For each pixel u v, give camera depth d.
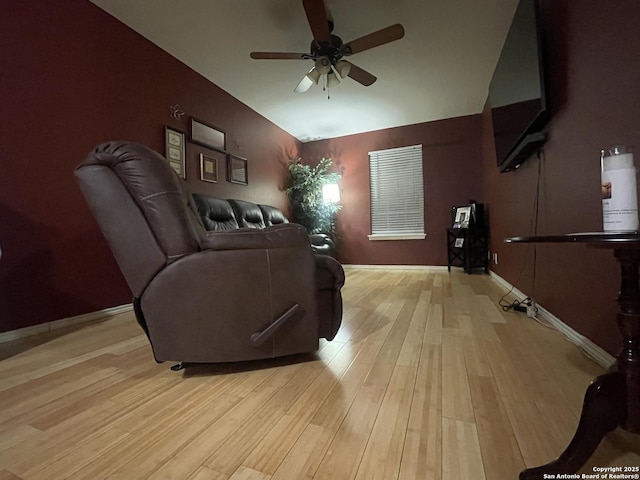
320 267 1.53
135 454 0.84
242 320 1.31
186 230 1.29
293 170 4.97
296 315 1.38
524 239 0.78
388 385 1.18
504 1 2.28
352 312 2.30
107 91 2.38
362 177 5.22
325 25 2.10
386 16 2.42
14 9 1.88
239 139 3.89
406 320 2.05
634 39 1.04
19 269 1.88
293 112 4.31
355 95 3.82
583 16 1.36
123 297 2.46
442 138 4.69
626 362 0.67
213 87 3.45
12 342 1.78
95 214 1.25
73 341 1.78
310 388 1.18
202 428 0.94
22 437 0.92
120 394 1.17
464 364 1.34
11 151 1.86
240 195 3.91
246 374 1.32
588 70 1.33
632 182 0.72
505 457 0.78
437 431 0.89
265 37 2.68
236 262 1.30
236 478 0.74
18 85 1.90
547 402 1.02
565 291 1.65
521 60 1.94
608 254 1.26
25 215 1.92
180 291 1.28
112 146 1.22
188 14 2.39
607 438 0.84
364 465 0.77
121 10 2.36
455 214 4.53
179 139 2.98
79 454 0.84
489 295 2.75
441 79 3.43
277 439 0.88
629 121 1.07
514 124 2.13
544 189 1.90
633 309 0.67
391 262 5.05
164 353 1.30
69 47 2.15
